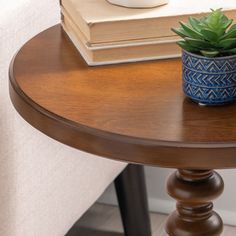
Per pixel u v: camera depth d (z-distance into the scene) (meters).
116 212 1.71
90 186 1.39
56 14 1.26
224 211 1.66
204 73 0.81
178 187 0.99
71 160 1.30
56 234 1.32
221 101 0.83
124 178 1.50
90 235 1.62
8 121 1.12
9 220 1.17
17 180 1.17
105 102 0.85
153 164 0.75
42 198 1.24
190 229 1.02
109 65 0.97
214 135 0.76
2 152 1.12
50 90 0.89
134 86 0.89
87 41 0.96
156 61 0.98
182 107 0.83
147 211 1.55
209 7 0.98
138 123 0.79
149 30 0.96
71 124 0.79
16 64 0.98
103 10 0.99
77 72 0.94
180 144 0.74
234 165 0.74
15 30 1.13
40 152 1.21
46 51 1.02
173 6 0.99
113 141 0.76
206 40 0.81
